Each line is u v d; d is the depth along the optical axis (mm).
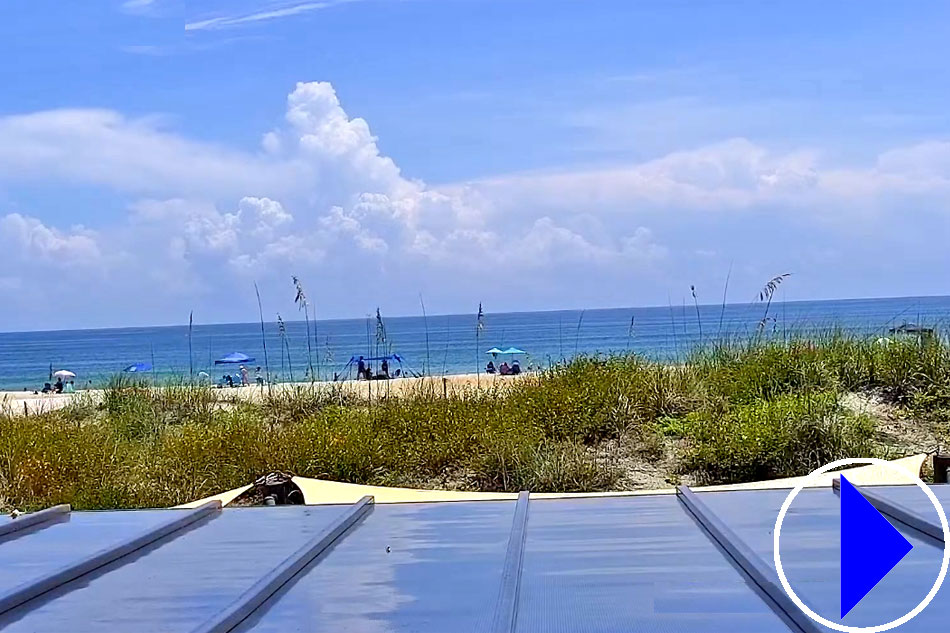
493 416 11734
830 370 13141
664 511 4605
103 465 10500
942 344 13336
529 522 4438
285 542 4145
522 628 2953
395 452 10883
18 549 4086
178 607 3232
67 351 94875
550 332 81562
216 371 35094
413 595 3320
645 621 2975
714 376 13398
